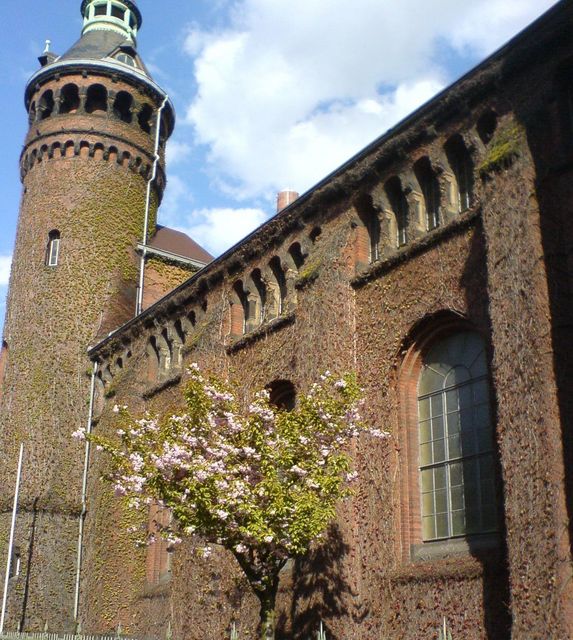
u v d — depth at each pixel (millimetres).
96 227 38375
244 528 15656
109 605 30812
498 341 15961
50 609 32812
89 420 35562
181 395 28359
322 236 23188
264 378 24641
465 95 19000
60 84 40062
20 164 40969
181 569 25141
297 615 20125
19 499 34219
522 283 15789
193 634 23938
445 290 18828
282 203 34969
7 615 32500
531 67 17672
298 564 20719
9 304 38500
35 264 37875
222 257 27719
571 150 16797
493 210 16891
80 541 33969
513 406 15273
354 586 18891
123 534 31406
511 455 15070
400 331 19891
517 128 17172
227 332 26984
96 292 37562
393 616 17906
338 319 21219
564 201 16406
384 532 18906
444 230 19078
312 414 17516
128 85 40531
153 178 40906
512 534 14664
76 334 36812
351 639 18422
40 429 35281
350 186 22375
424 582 17422
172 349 31016
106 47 42188
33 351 36469
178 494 16719
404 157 20812
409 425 19453
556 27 16938
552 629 13555
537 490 14414
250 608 22438
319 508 16312
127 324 34031
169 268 40844
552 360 15016
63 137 39312
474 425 18062
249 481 17000
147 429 18984
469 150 19000
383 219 21406
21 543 33594
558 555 13781
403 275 20188
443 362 19312
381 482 19375
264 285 26359
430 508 18641
